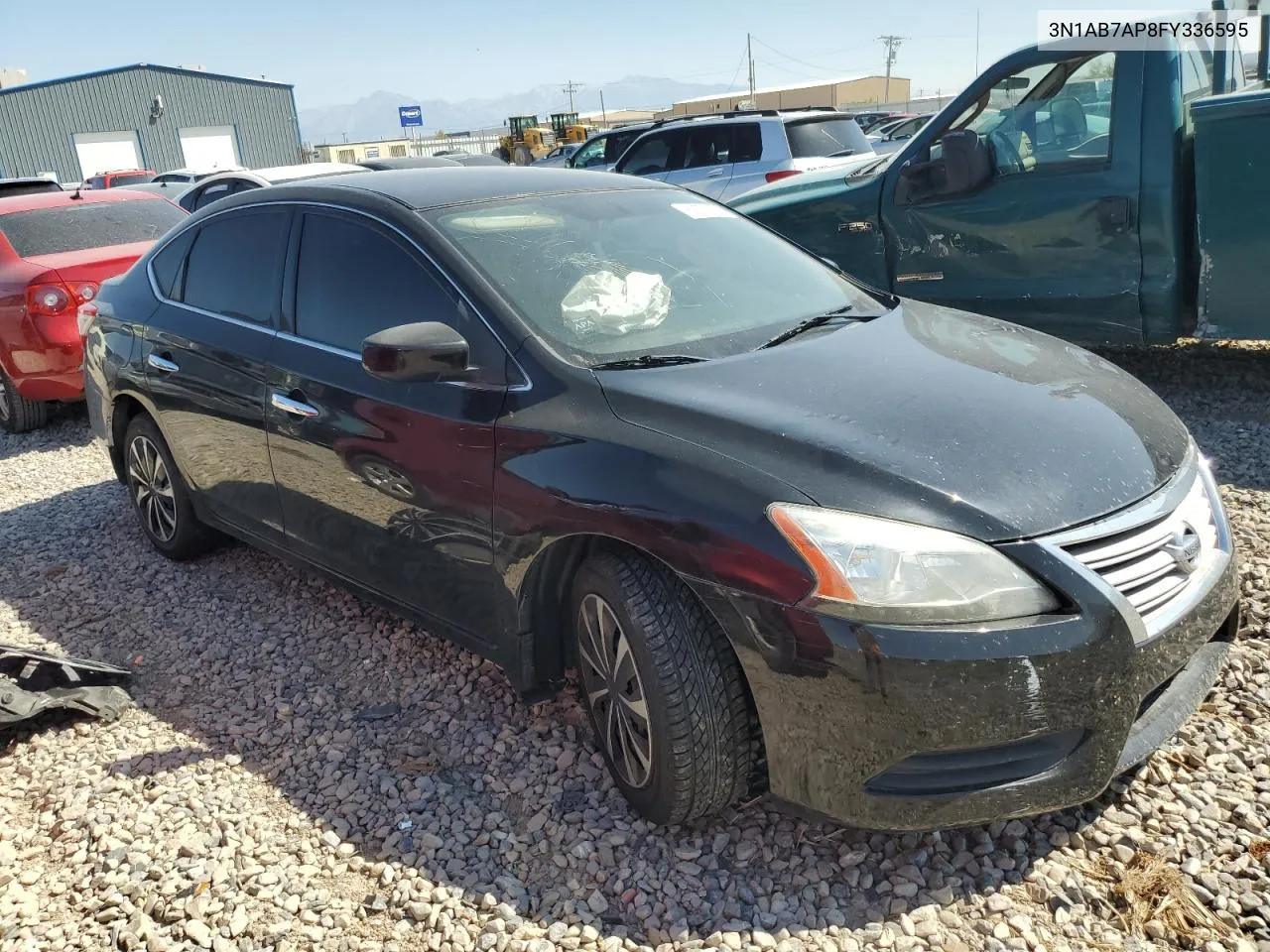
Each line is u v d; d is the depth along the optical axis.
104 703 3.65
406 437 3.21
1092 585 2.34
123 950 2.54
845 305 3.66
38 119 43.81
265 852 2.85
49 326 7.17
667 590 2.58
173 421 4.43
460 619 3.25
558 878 2.68
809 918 2.48
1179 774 2.85
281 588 4.58
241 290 4.09
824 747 2.39
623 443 2.68
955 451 2.51
